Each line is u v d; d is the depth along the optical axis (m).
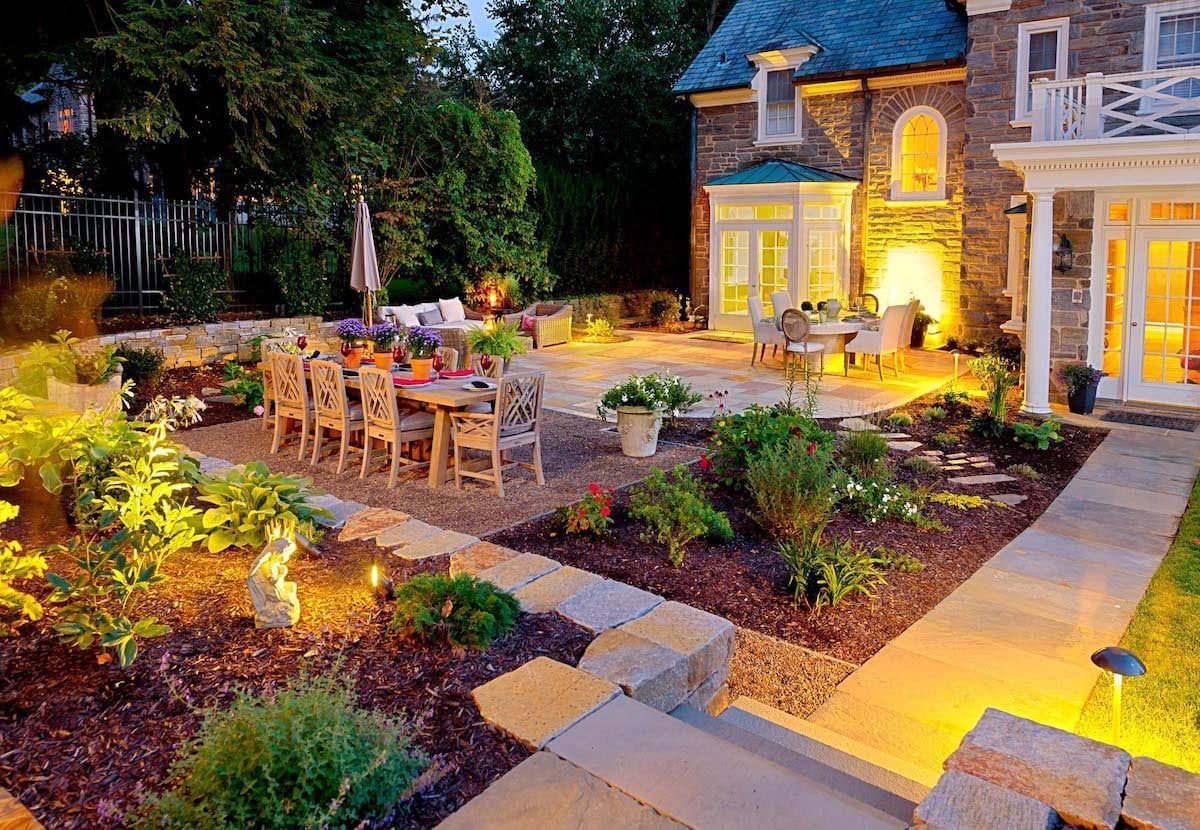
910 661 4.40
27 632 3.58
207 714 2.69
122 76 11.21
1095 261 11.07
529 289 18.73
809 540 5.69
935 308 16.66
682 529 5.72
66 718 2.98
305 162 13.88
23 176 13.56
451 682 3.27
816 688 4.10
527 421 7.06
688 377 12.91
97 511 4.64
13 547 3.96
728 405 10.82
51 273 10.92
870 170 17.09
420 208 16.30
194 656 3.44
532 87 22.72
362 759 2.52
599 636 3.67
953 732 3.74
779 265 17.84
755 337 13.92
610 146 22.44
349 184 15.35
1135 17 12.99
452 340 13.91
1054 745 2.85
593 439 8.98
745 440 7.22
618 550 5.63
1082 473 8.24
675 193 23.11
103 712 3.03
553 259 19.67
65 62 11.20
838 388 12.14
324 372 7.46
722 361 14.52
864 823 2.48
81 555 4.41
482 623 3.59
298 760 2.48
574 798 2.56
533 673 3.30
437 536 5.13
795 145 18.02
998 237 15.12
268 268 14.23
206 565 4.47
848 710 3.91
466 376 7.75
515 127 17.44
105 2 11.02
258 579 3.69
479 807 2.52
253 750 2.48
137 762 2.75
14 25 11.73
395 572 4.54
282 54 11.80
